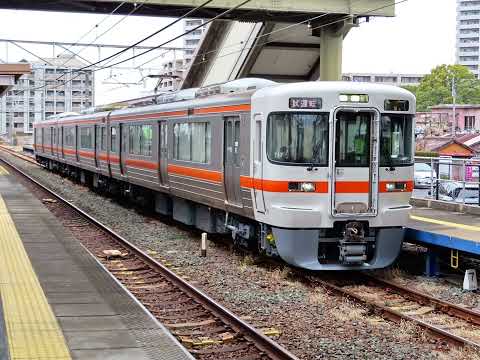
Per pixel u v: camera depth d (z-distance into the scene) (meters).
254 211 11.72
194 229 17.00
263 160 11.02
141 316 7.89
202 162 14.25
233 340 7.68
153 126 17.86
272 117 10.82
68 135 31.25
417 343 7.66
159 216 19.75
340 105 10.73
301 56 29.03
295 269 11.72
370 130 10.99
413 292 9.95
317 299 9.67
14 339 6.79
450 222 13.03
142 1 20.88
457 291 10.41
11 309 8.01
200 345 7.48
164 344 6.77
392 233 11.20
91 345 6.70
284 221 10.74
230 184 12.77
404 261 12.88
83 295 8.94
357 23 23.84
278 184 10.75
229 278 11.14
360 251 10.92
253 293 10.01
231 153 12.66
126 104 22.44
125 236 15.84
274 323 8.40
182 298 9.77
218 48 31.81
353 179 10.88
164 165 16.98
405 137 11.26
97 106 28.30
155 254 13.49
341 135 10.87
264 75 30.53
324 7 22.80
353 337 7.82
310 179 10.70
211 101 13.64
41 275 10.21
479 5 136.88
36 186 28.48
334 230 11.08
